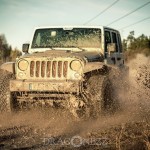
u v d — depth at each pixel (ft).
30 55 24.09
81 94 22.81
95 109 22.85
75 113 22.99
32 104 24.23
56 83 22.84
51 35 29.27
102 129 19.69
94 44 28.09
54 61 23.50
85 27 29.01
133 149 15.48
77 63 23.24
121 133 16.84
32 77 23.75
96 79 23.25
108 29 29.66
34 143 17.01
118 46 31.63
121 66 31.50
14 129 20.38
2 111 24.04
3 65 24.64
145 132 17.03
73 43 28.43
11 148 16.11
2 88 24.17
